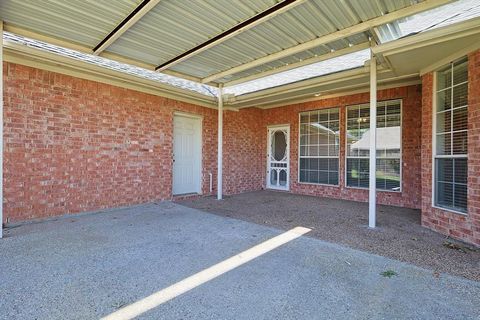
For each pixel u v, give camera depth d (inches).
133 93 241.0
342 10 137.9
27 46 173.0
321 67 234.4
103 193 222.2
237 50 191.9
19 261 121.0
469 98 146.6
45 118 190.4
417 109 242.7
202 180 306.2
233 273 111.3
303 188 327.3
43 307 85.4
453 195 159.0
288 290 97.4
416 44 146.0
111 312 83.4
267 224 188.7
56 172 196.1
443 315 82.4
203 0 130.9
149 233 165.6
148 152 253.0
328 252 134.9
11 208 177.3
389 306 87.3
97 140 217.5
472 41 138.6
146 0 129.1
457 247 141.3
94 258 125.6
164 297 92.4
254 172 363.3
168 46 186.1
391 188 258.4
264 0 129.1
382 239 155.0
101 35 170.4
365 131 277.1
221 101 288.0
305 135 327.9
